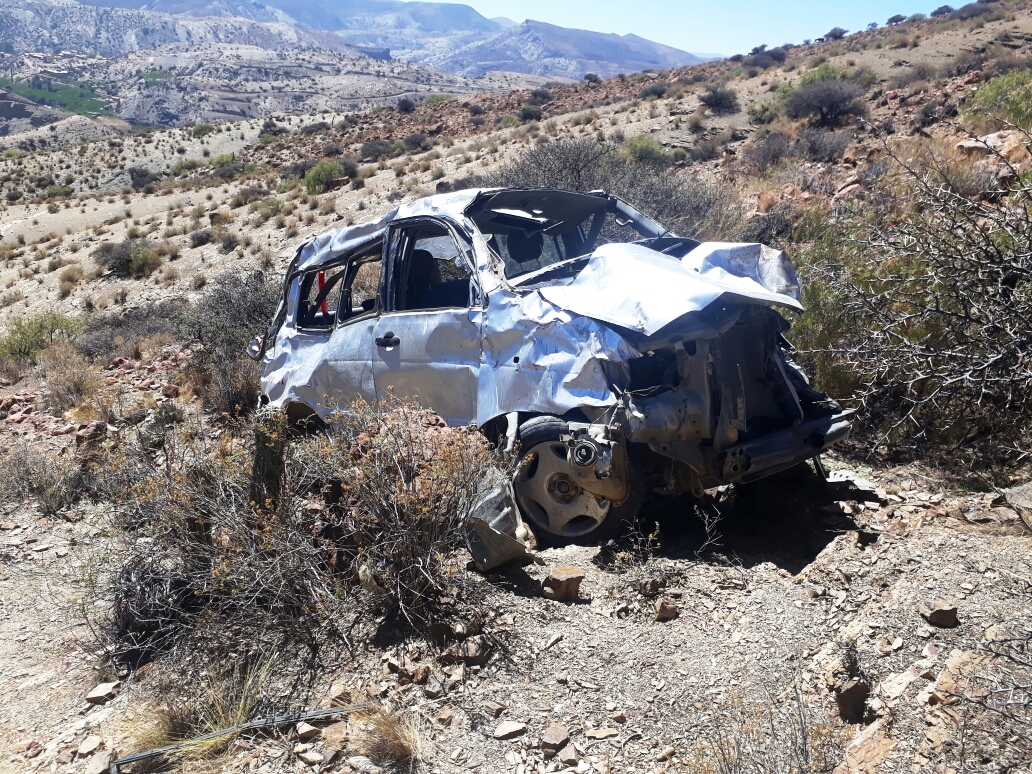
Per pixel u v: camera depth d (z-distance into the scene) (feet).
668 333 14.47
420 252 19.57
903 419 19.33
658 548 15.16
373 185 113.80
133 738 11.33
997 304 18.26
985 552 13.66
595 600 13.58
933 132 61.77
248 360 30.37
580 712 10.94
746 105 113.19
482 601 13.25
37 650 14.33
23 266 118.52
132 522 14.99
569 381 14.99
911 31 172.14
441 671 11.89
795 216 40.01
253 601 12.92
